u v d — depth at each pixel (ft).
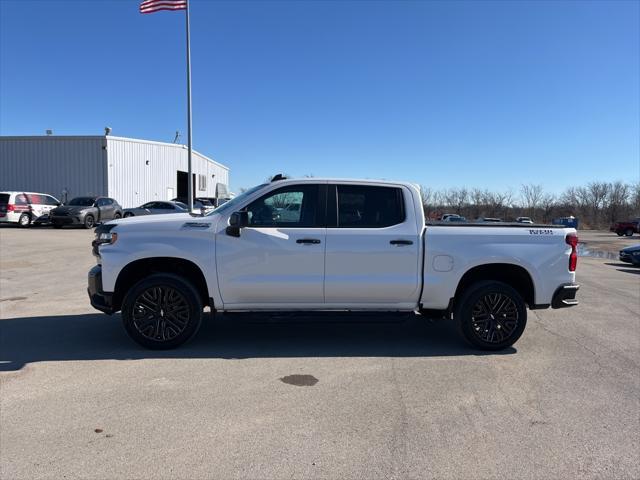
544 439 11.24
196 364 15.98
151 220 17.44
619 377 15.38
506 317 17.87
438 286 17.60
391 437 11.22
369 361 16.65
